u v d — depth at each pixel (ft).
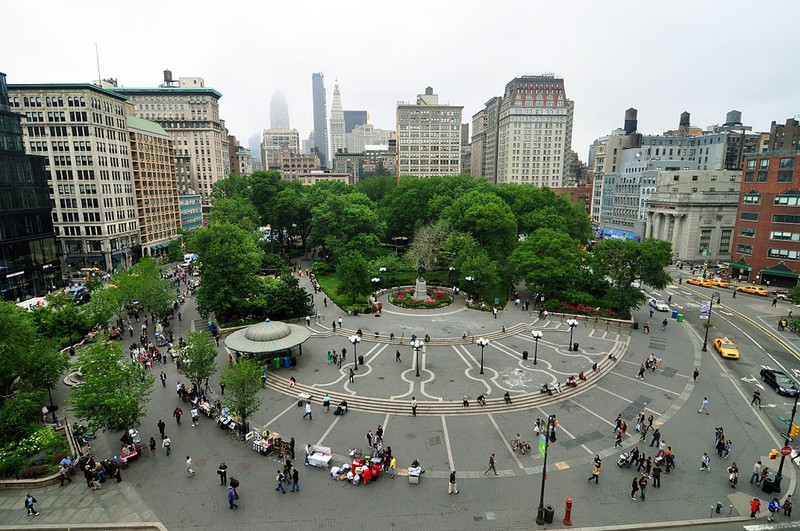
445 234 297.53
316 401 146.61
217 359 179.83
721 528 95.14
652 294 293.23
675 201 384.27
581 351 189.06
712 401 149.79
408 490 105.40
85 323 183.62
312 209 350.23
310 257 392.27
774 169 304.71
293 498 102.42
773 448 123.75
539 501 102.22
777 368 177.58
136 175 384.27
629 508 100.22
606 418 138.00
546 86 645.51
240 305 213.66
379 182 532.32
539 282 248.73
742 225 329.52
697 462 117.08
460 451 120.47
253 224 374.02
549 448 122.21
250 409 126.41
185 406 144.15
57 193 325.42
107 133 337.52
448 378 161.27
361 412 140.05
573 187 644.27
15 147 259.60
